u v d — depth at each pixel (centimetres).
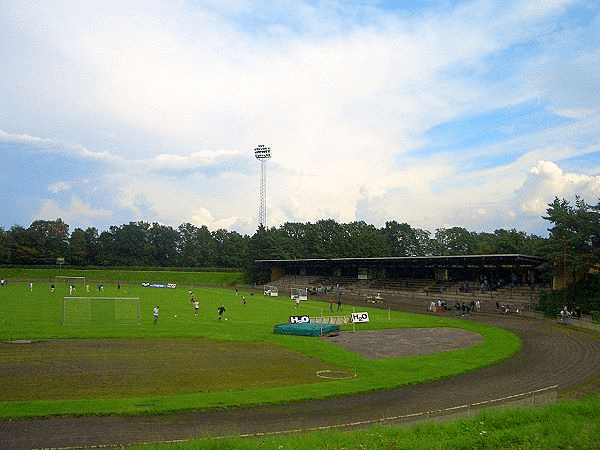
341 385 3306
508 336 5819
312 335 5534
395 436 2008
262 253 16312
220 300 10019
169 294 11344
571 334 6075
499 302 9156
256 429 2414
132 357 4116
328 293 12269
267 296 11544
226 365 3916
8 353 4138
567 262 7975
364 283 13000
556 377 3747
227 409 2738
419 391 3262
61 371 3562
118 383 3269
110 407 2677
